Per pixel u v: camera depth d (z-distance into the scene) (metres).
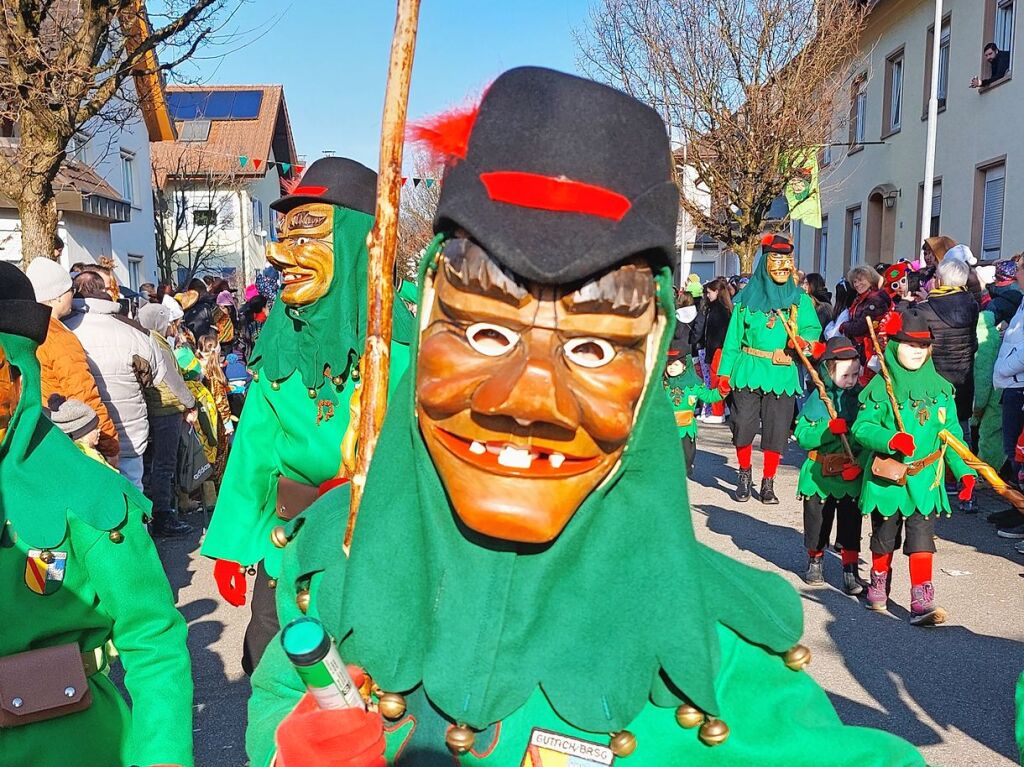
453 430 1.28
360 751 1.21
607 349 1.27
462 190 1.26
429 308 1.37
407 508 1.37
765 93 15.75
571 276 1.18
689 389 7.93
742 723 1.31
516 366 1.23
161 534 7.02
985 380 7.40
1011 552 6.39
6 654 1.82
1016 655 4.68
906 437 4.82
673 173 1.33
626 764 1.29
